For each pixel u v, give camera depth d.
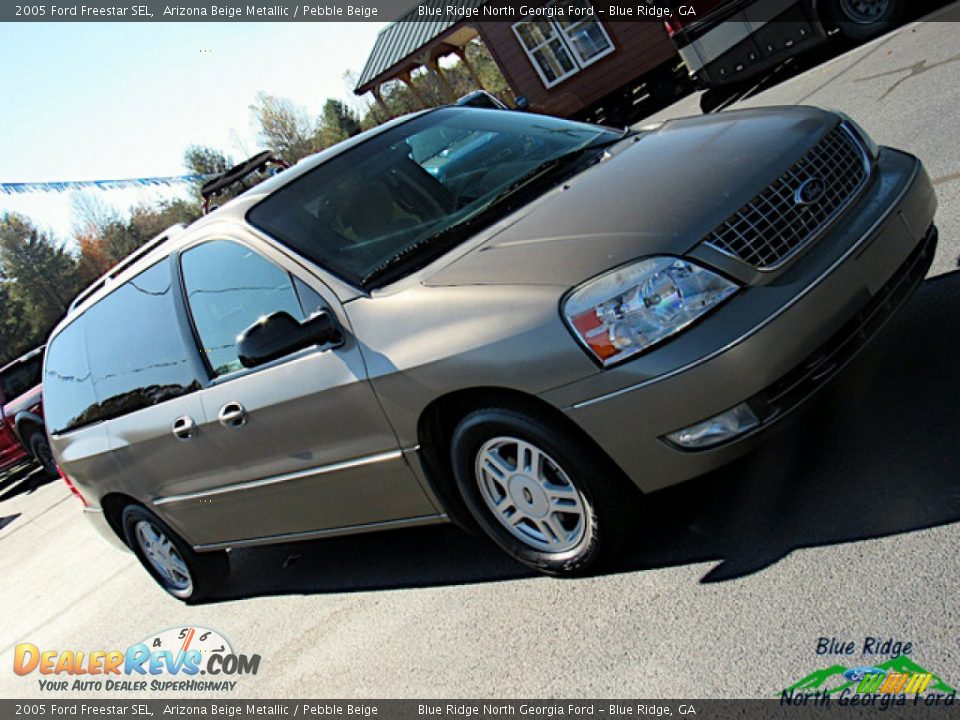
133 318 4.58
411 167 3.95
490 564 3.85
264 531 4.43
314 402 3.53
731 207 2.87
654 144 3.64
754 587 2.82
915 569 2.55
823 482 3.13
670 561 3.17
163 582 5.45
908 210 3.17
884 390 3.46
